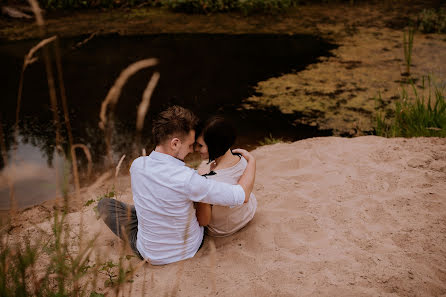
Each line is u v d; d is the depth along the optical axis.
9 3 11.91
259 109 6.27
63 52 8.89
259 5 12.88
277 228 2.63
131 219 2.53
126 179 4.21
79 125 5.77
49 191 4.05
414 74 7.42
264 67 8.12
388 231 2.50
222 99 6.67
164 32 10.65
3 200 3.91
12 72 7.80
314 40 9.91
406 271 2.09
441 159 3.35
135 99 6.69
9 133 5.54
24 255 1.90
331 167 3.44
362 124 5.62
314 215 2.74
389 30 10.63
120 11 12.78
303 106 6.31
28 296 1.75
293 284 2.09
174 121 2.15
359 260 2.23
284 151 3.96
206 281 2.20
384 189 3.00
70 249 2.53
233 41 9.90
